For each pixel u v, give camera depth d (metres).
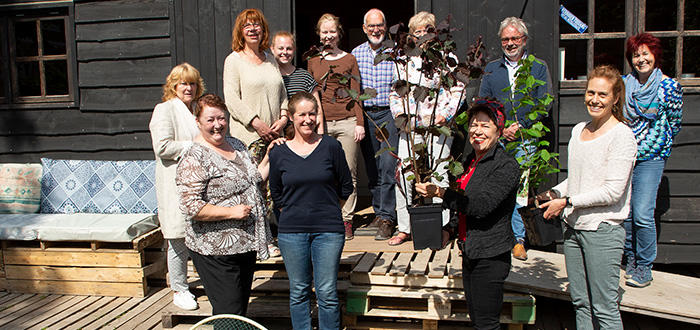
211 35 4.73
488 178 2.47
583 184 2.66
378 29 4.08
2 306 4.01
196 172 2.73
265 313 3.53
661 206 4.43
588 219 2.62
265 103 3.71
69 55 5.12
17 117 5.21
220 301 2.82
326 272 2.90
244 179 2.86
